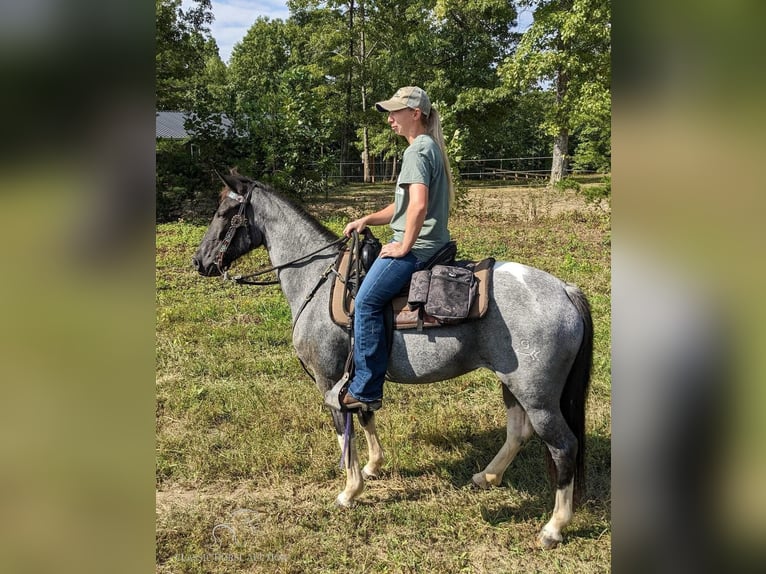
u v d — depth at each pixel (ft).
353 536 10.77
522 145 114.11
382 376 10.18
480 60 82.74
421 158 9.40
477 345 9.77
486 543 10.46
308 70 49.06
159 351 18.81
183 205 48.32
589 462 12.52
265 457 13.00
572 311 9.57
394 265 9.82
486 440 13.67
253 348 19.08
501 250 31.42
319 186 51.08
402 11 90.53
